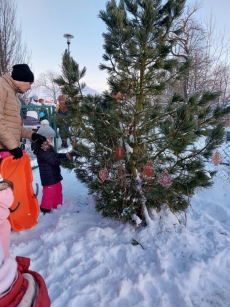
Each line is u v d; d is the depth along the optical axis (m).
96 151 2.96
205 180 2.58
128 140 2.91
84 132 2.77
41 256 2.59
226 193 4.35
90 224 3.22
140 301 2.02
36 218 3.22
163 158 2.97
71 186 4.95
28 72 2.97
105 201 2.99
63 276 2.32
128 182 2.93
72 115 2.81
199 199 4.12
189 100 2.38
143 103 2.95
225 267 2.48
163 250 2.63
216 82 10.56
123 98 2.85
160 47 2.53
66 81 2.74
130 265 2.40
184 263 2.45
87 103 2.81
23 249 2.75
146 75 2.74
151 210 3.15
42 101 10.36
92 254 2.55
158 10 2.81
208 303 2.07
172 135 2.43
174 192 2.75
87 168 3.21
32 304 1.15
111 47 2.67
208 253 2.61
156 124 2.96
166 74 3.00
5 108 2.90
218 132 2.49
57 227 3.09
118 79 2.82
